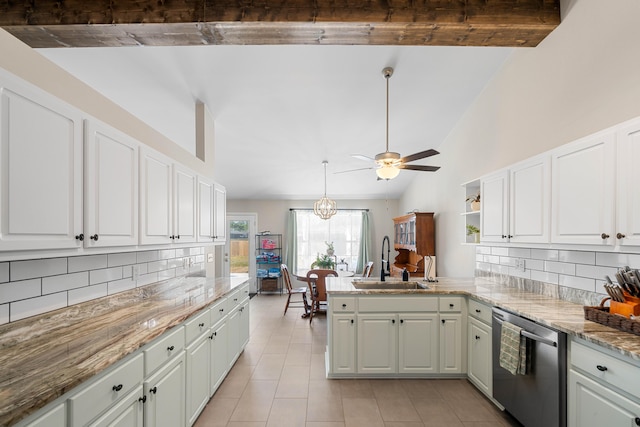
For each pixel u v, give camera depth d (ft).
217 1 6.74
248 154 15.48
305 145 14.65
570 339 5.44
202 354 7.22
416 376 9.14
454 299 9.12
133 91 9.95
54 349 4.47
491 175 9.36
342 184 20.26
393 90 10.69
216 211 11.02
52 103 4.26
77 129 4.73
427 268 11.30
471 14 7.21
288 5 6.82
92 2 6.64
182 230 8.32
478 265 11.98
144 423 4.89
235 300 10.06
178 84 9.68
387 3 6.96
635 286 5.38
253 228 22.68
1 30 4.28
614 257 6.48
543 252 8.54
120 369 4.33
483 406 7.71
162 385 5.41
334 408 7.62
